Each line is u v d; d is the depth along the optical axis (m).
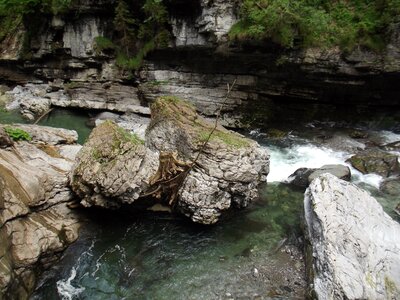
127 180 10.55
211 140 11.18
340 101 19.67
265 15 17.08
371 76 17.75
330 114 20.09
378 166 14.78
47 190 10.61
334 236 9.11
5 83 27.12
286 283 9.30
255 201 12.84
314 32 17.56
